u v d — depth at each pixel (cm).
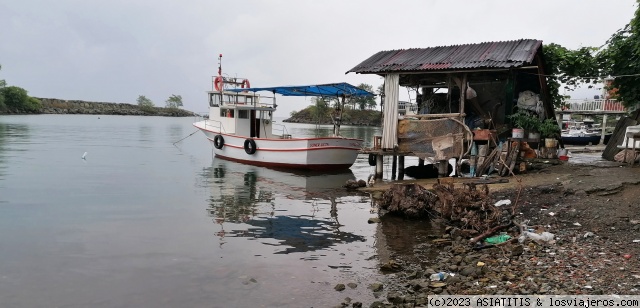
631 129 1229
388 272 682
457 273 654
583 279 583
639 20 1302
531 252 710
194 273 675
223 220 1012
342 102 2064
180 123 7694
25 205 1120
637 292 534
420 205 1020
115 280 643
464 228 888
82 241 826
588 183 1016
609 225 805
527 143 1393
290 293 603
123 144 3092
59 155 2264
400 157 1680
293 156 1939
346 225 978
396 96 1462
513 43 1446
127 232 893
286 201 1252
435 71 1365
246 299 583
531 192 1045
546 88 1475
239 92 2328
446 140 1390
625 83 1441
